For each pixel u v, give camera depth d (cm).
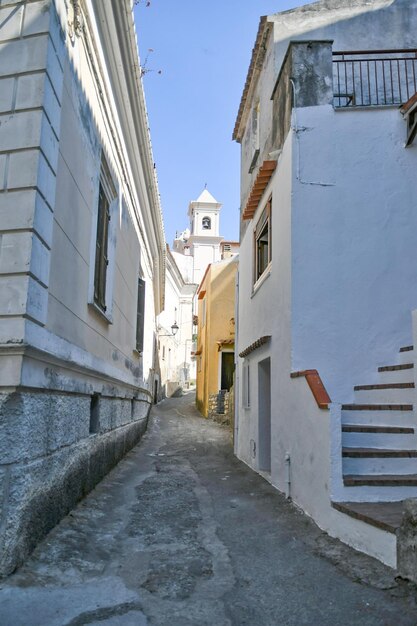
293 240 675
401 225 687
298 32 922
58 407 490
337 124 705
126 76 740
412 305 672
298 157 693
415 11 921
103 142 699
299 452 591
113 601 349
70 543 445
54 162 460
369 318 664
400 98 785
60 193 488
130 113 823
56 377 480
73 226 541
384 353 659
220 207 4903
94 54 617
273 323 767
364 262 676
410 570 353
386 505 458
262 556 437
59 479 491
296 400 614
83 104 575
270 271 802
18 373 383
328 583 370
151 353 1650
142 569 410
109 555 443
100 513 559
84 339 606
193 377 3941
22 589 353
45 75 435
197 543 478
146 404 1436
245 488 723
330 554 420
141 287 1192
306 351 652
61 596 351
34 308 411
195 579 390
